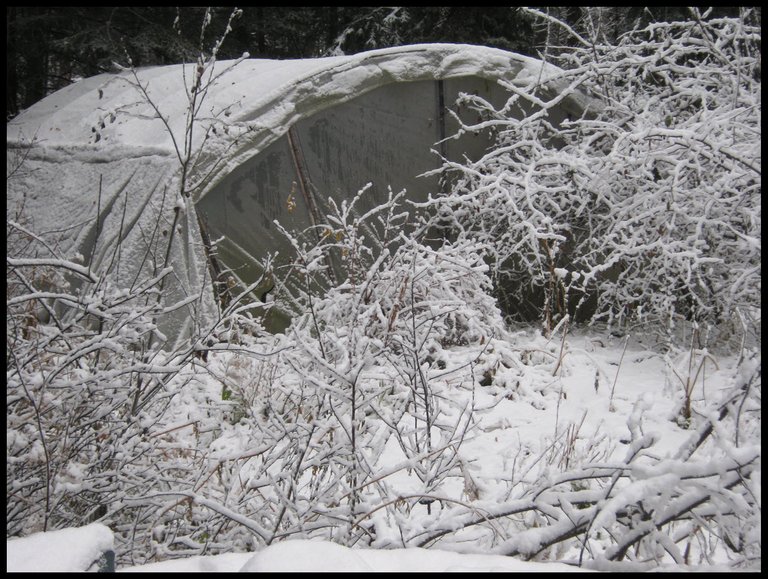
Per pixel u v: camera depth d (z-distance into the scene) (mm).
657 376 6641
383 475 3031
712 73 8094
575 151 8016
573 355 7180
